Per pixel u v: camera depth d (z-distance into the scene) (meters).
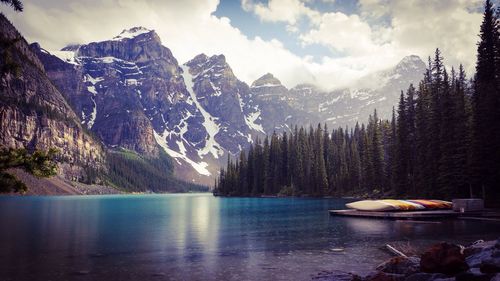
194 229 40.16
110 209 81.44
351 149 161.75
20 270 20.53
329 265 21.25
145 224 46.09
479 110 60.09
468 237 31.09
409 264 17.09
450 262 14.68
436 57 78.62
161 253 25.61
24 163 12.28
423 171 77.00
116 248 27.75
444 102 69.81
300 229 39.09
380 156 111.88
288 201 118.31
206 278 18.62
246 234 35.56
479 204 52.59
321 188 155.62
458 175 64.38
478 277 12.85
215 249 27.14
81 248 27.69
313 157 167.38
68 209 80.25
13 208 82.75
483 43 65.44
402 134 90.12
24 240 31.89
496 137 57.47
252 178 191.88
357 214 54.06
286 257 23.77
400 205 54.19
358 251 25.58
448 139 68.00
